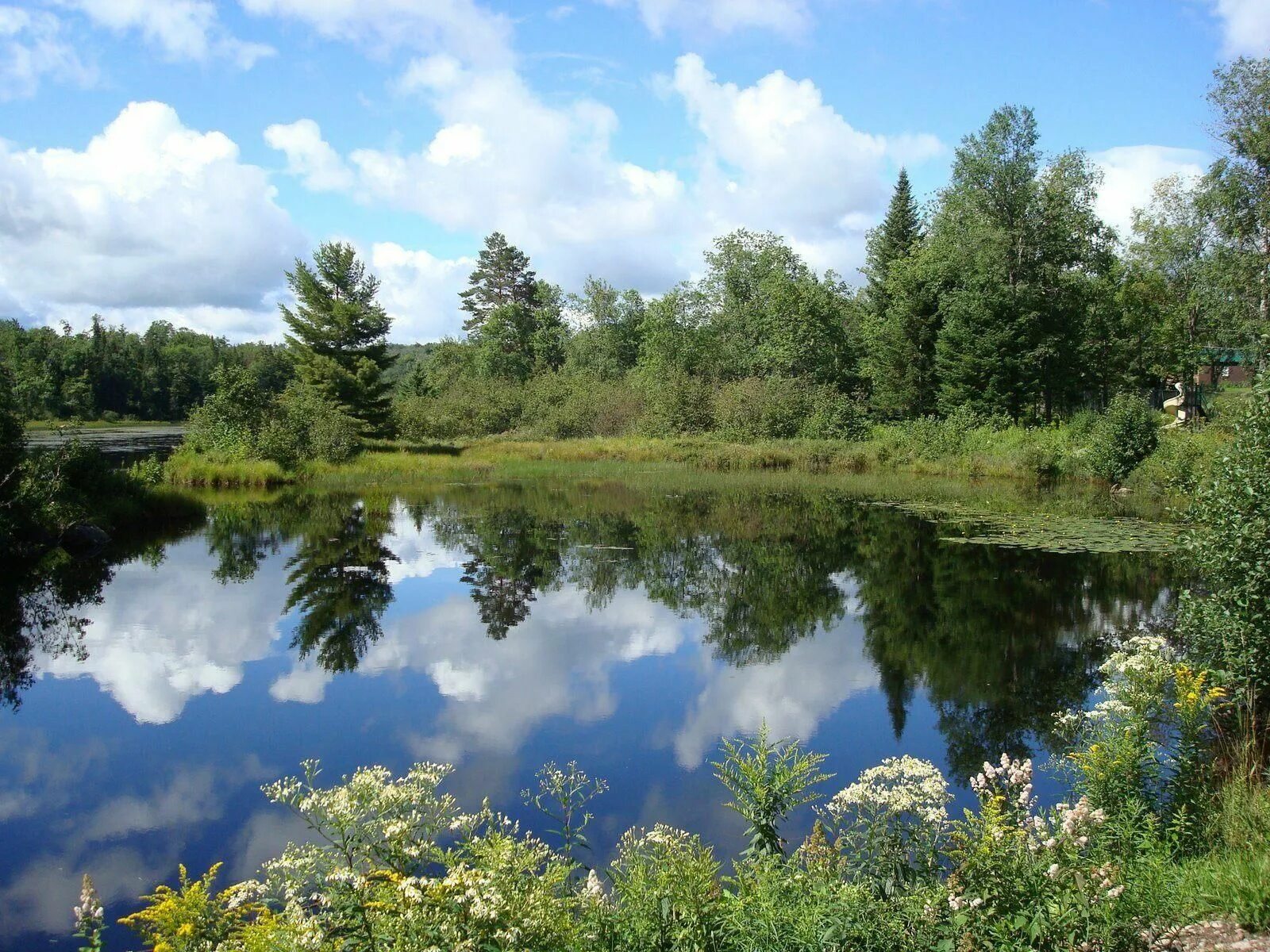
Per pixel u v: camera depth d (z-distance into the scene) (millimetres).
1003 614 11102
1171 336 35031
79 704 7961
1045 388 33594
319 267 38031
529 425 43000
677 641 10078
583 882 4246
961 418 31875
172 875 5125
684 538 17375
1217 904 3586
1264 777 4984
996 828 3297
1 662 9180
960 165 33219
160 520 19484
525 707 7883
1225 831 4352
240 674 8844
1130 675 5711
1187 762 4898
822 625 10766
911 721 7492
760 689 8375
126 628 10547
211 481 25562
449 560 15078
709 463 32969
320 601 12023
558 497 24391
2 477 14836
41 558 14836
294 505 22516
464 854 3885
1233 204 24953
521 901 2852
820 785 6168
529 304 69500
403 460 31688
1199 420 27969
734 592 12664
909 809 4066
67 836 5590
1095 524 17750
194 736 7219
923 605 11680
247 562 14844
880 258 45438
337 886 3031
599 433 40938
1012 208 32844
